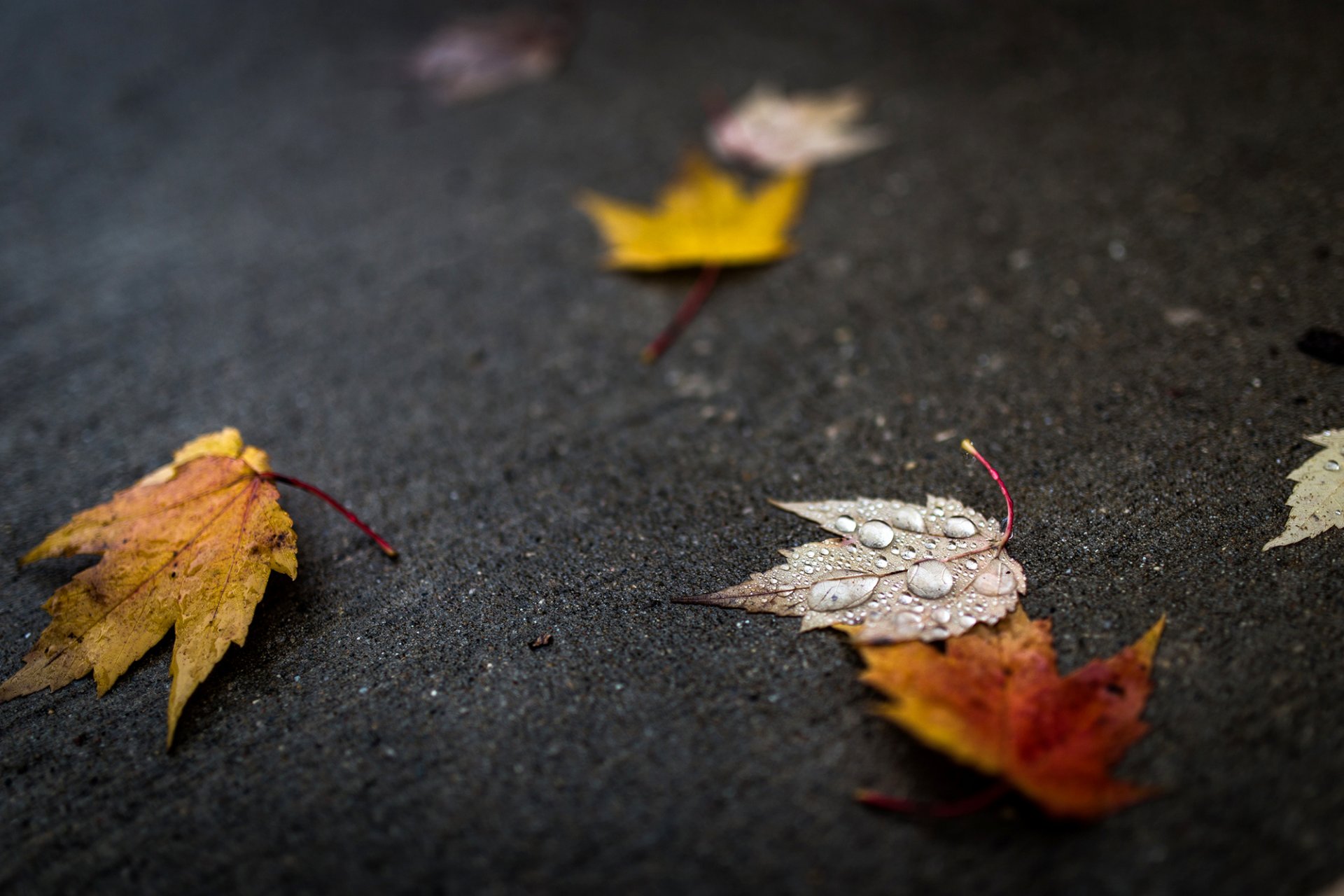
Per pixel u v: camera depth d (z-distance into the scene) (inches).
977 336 19.9
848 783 16.5
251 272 22.0
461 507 18.9
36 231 22.9
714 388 19.9
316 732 17.2
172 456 19.6
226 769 17.0
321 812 16.7
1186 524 17.8
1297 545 17.5
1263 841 16.0
